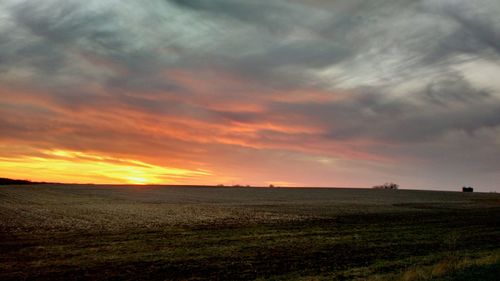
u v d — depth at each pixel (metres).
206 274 19.06
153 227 35.56
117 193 92.44
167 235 30.98
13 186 105.44
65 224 36.44
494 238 31.91
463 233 34.66
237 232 33.31
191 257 22.86
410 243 28.81
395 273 19.27
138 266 20.45
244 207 60.47
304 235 32.19
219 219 42.94
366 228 37.50
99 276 18.45
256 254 24.00
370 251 25.42
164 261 21.72
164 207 57.59
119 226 35.75
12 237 28.97
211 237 30.34
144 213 48.03
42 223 36.88
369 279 17.70
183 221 40.50
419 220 45.47
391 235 32.84
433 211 58.12
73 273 18.94
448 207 66.31
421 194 112.00
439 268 17.38
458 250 26.25
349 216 48.97
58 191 92.62
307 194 105.25
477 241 30.23
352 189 139.62
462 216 50.91
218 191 112.94
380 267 20.73
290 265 21.14
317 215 49.81
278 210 56.00
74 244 26.52
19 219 39.72
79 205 58.31
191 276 18.67
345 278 18.41
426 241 29.80
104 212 48.28
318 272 19.62
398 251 25.61
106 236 30.03
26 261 21.33
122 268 20.02
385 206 66.88
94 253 23.61
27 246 25.61
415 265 21.00
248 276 18.75
